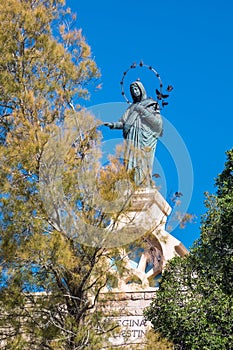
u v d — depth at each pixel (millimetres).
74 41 30391
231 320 28656
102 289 27391
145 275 32625
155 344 25172
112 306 26250
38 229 25453
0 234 25672
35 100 28281
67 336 24984
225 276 30281
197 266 30672
